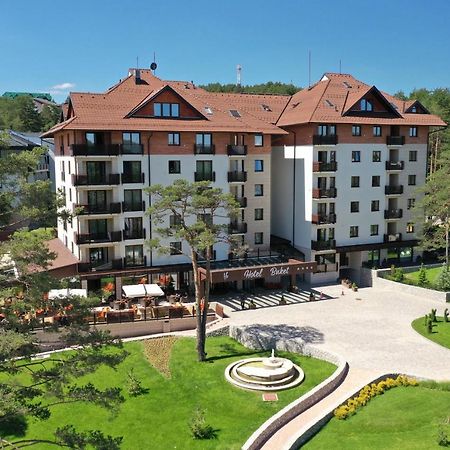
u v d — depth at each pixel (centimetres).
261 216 5184
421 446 2266
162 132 4525
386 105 5462
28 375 2938
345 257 5647
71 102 4509
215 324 3962
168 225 4612
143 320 3866
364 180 5447
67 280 2230
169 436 2503
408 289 4812
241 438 2453
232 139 4891
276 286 4994
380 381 2942
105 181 4356
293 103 5897
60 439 1806
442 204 4984
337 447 2323
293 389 2920
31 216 1912
